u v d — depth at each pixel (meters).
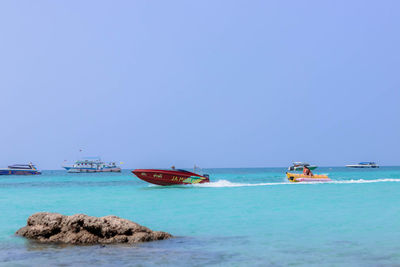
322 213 14.29
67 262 7.19
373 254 7.82
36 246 8.53
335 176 59.84
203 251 8.13
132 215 14.02
